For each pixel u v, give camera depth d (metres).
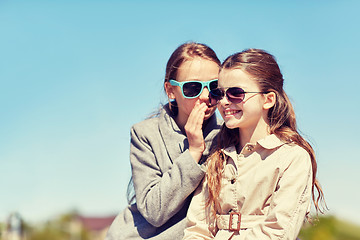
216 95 2.75
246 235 2.56
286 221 2.44
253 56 2.70
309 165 2.58
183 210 2.99
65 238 48.75
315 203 2.76
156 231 3.04
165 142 3.18
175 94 3.20
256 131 2.71
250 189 2.64
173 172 2.87
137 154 3.21
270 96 2.69
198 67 3.08
